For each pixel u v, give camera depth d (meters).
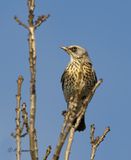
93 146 12.31
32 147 10.12
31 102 10.38
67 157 10.82
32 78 10.48
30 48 10.61
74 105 10.77
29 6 10.92
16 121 10.82
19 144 10.55
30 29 10.77
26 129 10.98
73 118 10.46
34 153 10.10
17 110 10.94
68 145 10.99
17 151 10.47
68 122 10.37
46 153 11.41
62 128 10.29
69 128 10.27
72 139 11.07
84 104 11.59
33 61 10.54
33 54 10.57
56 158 10.04
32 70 10.50
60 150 10.09
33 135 10.17
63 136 10.16
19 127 10.77
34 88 10.45
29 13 10.87
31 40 10.66
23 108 11.32
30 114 10.30
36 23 10.91
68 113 10.56
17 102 11.00
